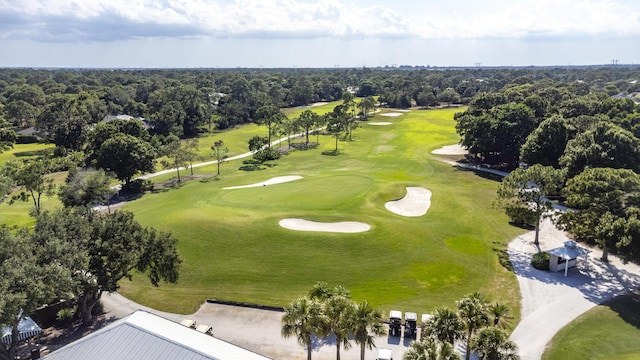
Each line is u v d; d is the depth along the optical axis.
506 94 137.00
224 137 143.88
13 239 32.72
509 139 90.94
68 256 33.28
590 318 38.00
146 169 86.62
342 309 28.36
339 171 90.12
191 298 43.03
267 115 130.62
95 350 27.41
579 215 48.16
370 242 51.38
